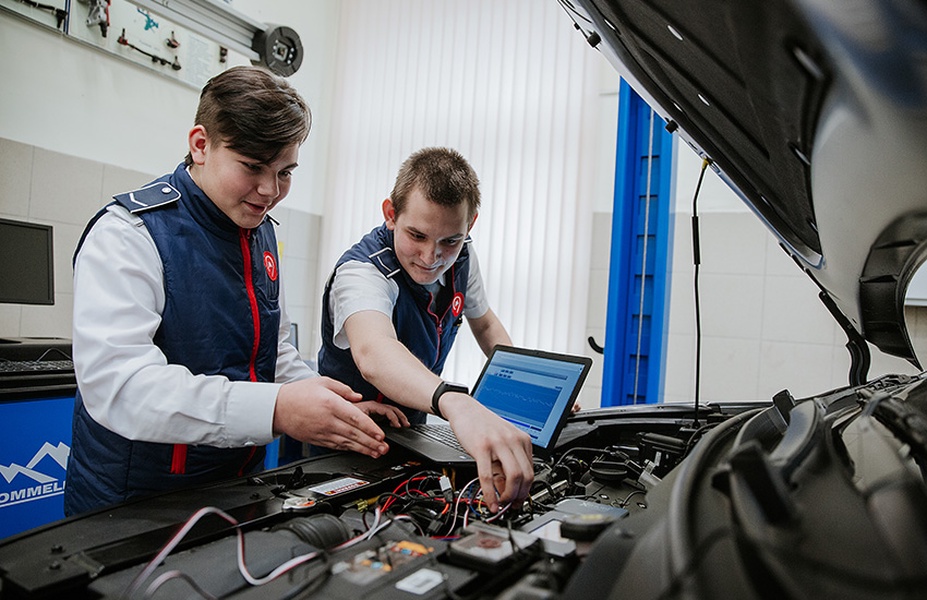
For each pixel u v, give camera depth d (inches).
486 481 26.7
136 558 20.0
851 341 44.2
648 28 25.1
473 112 110.9
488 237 108.5
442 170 42.1
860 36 13.2
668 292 87.0
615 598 14.2
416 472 32.9
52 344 73.4
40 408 65.8
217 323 37.7
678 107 31.4
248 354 40.0
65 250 88.1
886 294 32.9
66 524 22.9
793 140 22.3
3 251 71.4
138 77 97.3
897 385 36.6
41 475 66.1
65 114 87.7
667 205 82.5
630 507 26.8
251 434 31.0
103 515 24.0
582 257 103.0
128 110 96.0
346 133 124.0
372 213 120.9
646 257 84.2
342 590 17.2
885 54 13.2
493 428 28.9
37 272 74.2
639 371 84.5
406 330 49.5
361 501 28.6
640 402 84.4
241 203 36.3
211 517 24.2
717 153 32.9
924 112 14.4
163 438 30.3
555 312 103.6
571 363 36.4
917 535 13.8
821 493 16.7
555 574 17.8
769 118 22.5
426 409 34.0
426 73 115.6
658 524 16.5
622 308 84.6
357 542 21.3
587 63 103.0
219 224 38.0
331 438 31.3
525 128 106.7
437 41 114.7
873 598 11.3
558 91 104.9
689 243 96.0
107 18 90.7
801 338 89.5
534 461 33.9
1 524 63.3
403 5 118.3
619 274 84.1
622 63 30.7
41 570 18.9
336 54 126.9
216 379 31.8
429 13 115.6
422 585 17.5
